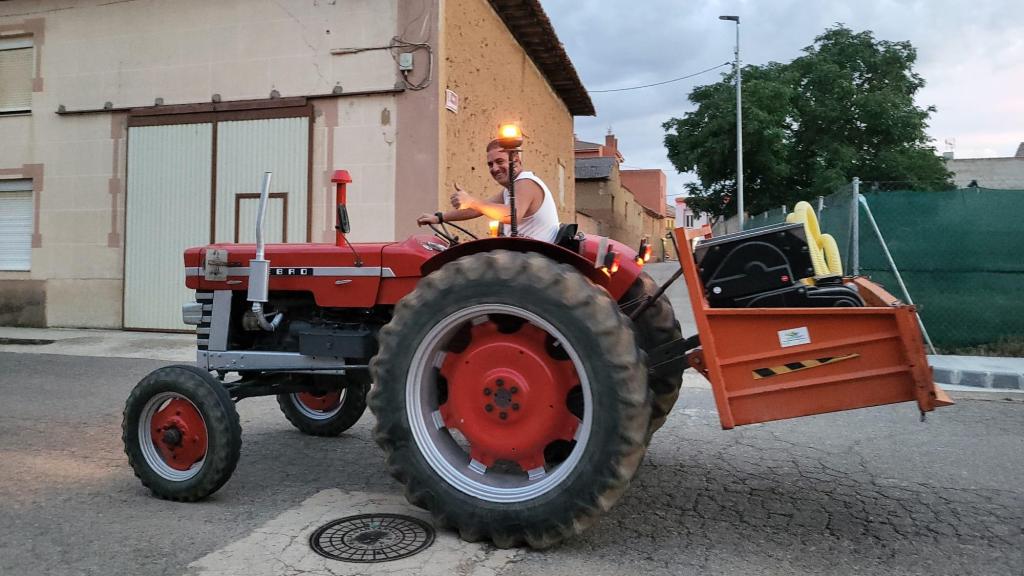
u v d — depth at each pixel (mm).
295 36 9320
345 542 2830
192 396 3283
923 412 2594
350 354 3469
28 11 10570
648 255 3752
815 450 4254
